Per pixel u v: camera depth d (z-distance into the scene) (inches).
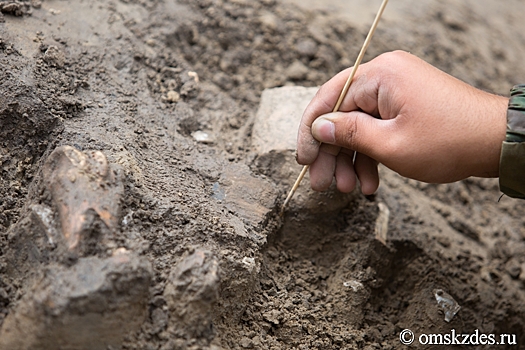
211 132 71.0
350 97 58.6
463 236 82.1
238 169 64.1
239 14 91.9
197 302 46.8
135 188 52.1
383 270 68.5
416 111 53.7
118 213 47.8
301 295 60.3
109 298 43.1
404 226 72.5
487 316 71.2
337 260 67.1
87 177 47.9
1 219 51.8
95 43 70.2
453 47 115.6
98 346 43.6
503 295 73.9
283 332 55.2
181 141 65.3
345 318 60.5
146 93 68.9
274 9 97.4
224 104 76.5
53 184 48.3
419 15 118.6
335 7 107.2
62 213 46.6
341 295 61.9
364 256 66.2
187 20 85.1
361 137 56.2
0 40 61.4
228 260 52.2
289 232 66.0
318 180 62.3
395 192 80.4
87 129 58.0
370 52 100.5
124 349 45.0
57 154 49.8
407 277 70.4
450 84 54.9
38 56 63.1
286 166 67.0
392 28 109.8
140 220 51.0
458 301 70.1
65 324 41.8
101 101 63.5
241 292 53.2
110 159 53.9
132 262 44.8
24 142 56.7
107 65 68.7
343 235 67.5
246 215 59.6
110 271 43.3
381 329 63.8
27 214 49.6
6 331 43.3
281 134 69.2
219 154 66.7
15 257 49.1
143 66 72.4
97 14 75.0
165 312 47.1
